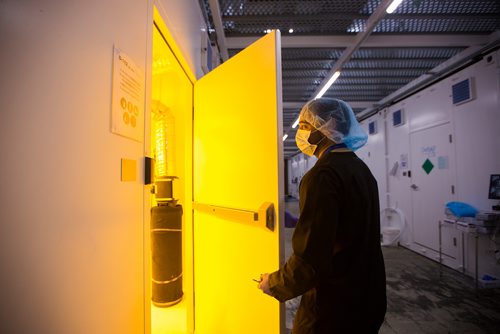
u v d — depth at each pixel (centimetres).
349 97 489
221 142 162
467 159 323
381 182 533
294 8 234
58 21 58
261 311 128
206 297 180
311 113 106
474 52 291
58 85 58
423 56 326
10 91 49
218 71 166
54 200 57
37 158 53
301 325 95
